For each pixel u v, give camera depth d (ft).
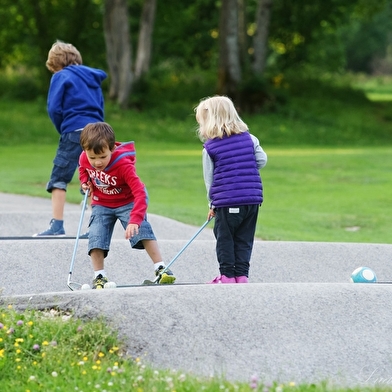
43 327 43.75
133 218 54.49
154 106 336.49
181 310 45.75
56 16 379.35
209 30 420.77
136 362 41.75
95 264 57.31
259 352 43.75
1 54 413.80
